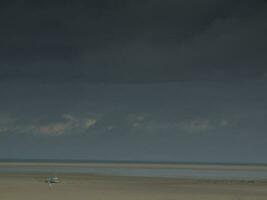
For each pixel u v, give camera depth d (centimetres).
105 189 7081
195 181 9325
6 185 7606
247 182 9062
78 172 13538
